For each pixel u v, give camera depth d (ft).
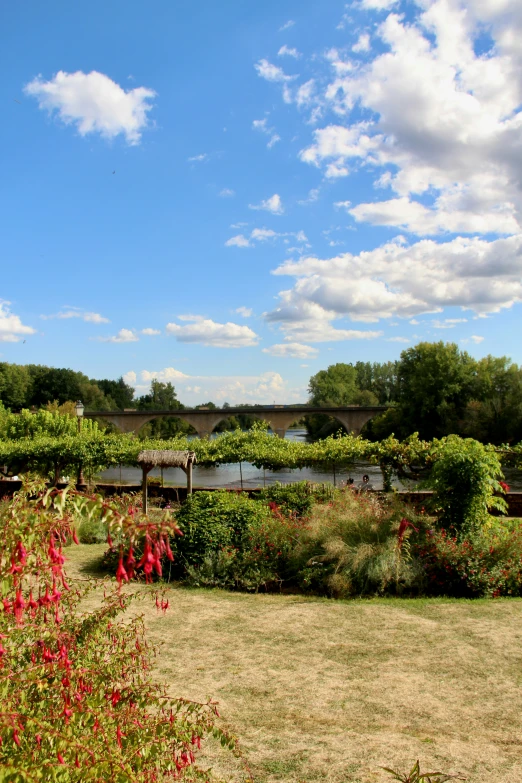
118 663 11.19
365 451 62.49
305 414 228.63
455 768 14.64
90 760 7.55
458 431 177.17
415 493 58.03
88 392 335.67
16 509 8.59
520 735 16.31
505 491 36.94
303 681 20.21
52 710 8.54
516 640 24.11
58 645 10.23
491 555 32.73
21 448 80.84
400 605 29.73
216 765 14.89
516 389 170.71
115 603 12.42
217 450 73.61
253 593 32.48
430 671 20.97
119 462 78.43
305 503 48.26
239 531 36.76
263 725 17.08
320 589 32.63
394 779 14.15
